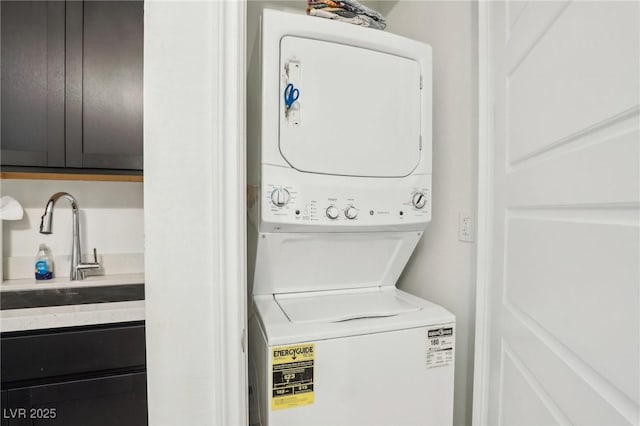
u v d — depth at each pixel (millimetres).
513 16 1056
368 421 1063
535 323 913
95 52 1526
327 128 1205
